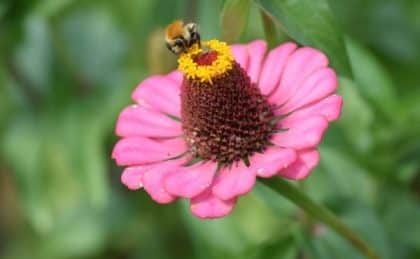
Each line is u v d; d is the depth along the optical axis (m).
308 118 0.39
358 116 0.51
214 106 0.41
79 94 0.57
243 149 0.41
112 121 0.56
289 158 0.38
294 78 0.42
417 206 0.50
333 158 0.50
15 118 0.57
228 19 0.42
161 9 0.55
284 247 0.45
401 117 0.50
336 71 0.42
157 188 0.40
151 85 0.43
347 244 0.46
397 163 0.50
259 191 0.47
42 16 0.54
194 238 0.52
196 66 0.41
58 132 0.56
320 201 0.48
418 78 0.57
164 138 0.42
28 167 0.57
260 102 0.41
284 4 0.41
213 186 0.40
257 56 0.43
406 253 0.50
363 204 0.48
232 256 0.52
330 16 0.41
